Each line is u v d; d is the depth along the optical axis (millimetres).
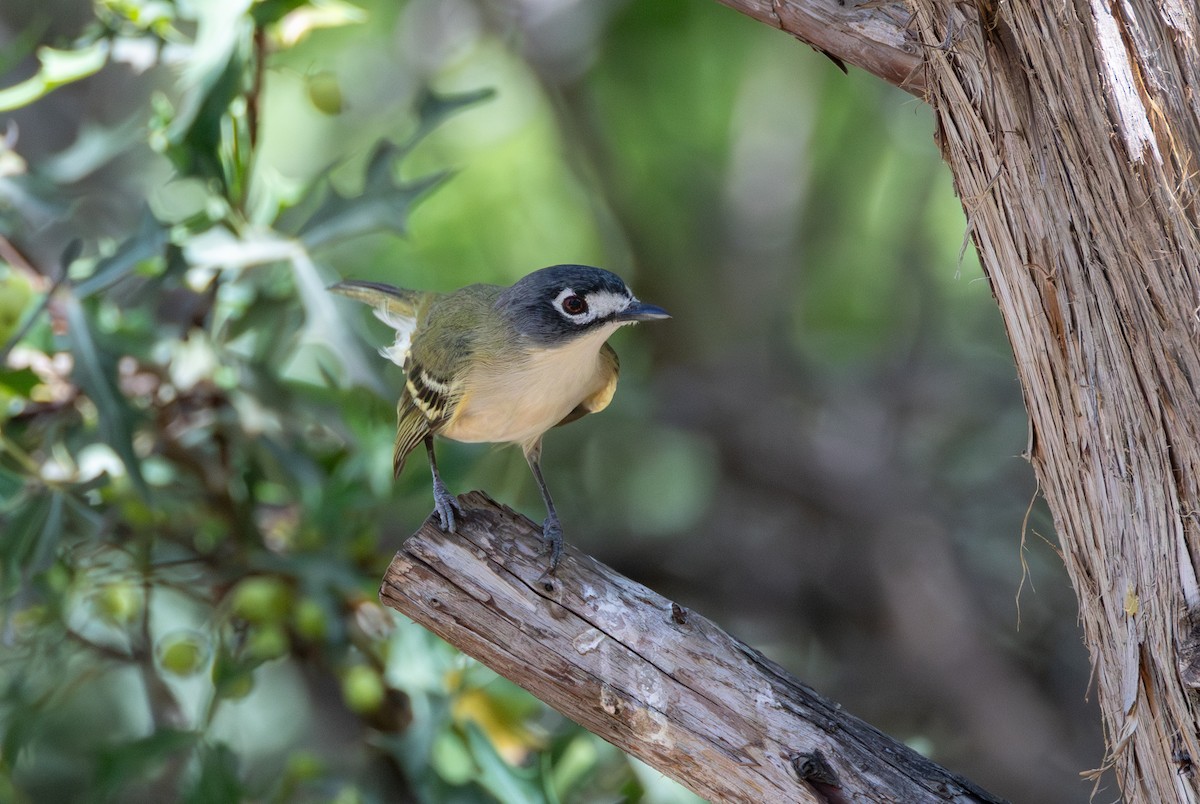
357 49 17016
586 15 16562
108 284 9141
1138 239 5332
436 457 10617
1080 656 17078
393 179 9734
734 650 6438
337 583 9539
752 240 17984
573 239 17359
